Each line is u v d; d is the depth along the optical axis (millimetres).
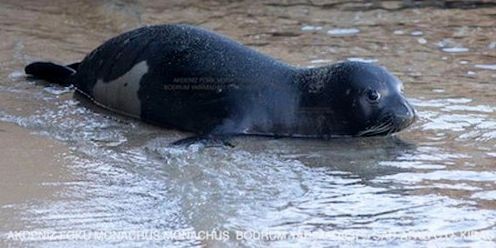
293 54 39812
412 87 35688
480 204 25641
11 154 28812
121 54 33719
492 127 31859
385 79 31406
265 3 48375
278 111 31578
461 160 29078
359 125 31281
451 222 24406
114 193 26031
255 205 25375
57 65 36094
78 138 30641
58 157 28766
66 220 24078
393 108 30969
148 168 28094
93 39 42031
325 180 27406
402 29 44031
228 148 29953
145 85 32625
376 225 24203
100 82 34031
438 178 27594
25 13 45781
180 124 32000
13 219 24031
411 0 48906
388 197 26125
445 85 36000
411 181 27344
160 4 47969
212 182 27000
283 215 24734
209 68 32094
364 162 28969
